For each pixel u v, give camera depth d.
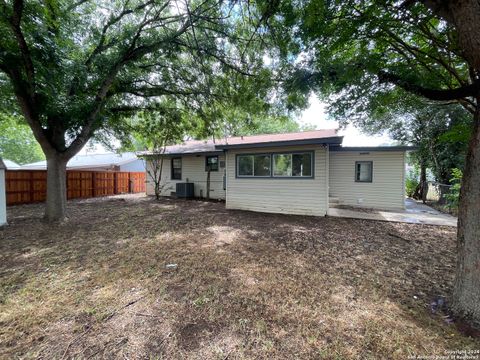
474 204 2.29
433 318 2.37
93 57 6.62
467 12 1.94
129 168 23.06
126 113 8.89
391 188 9.51
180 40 6.52
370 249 4.50
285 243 4.84
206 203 10.98
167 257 4.02
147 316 2.39
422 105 4.28
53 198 6.74
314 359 1.86
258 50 5.40
